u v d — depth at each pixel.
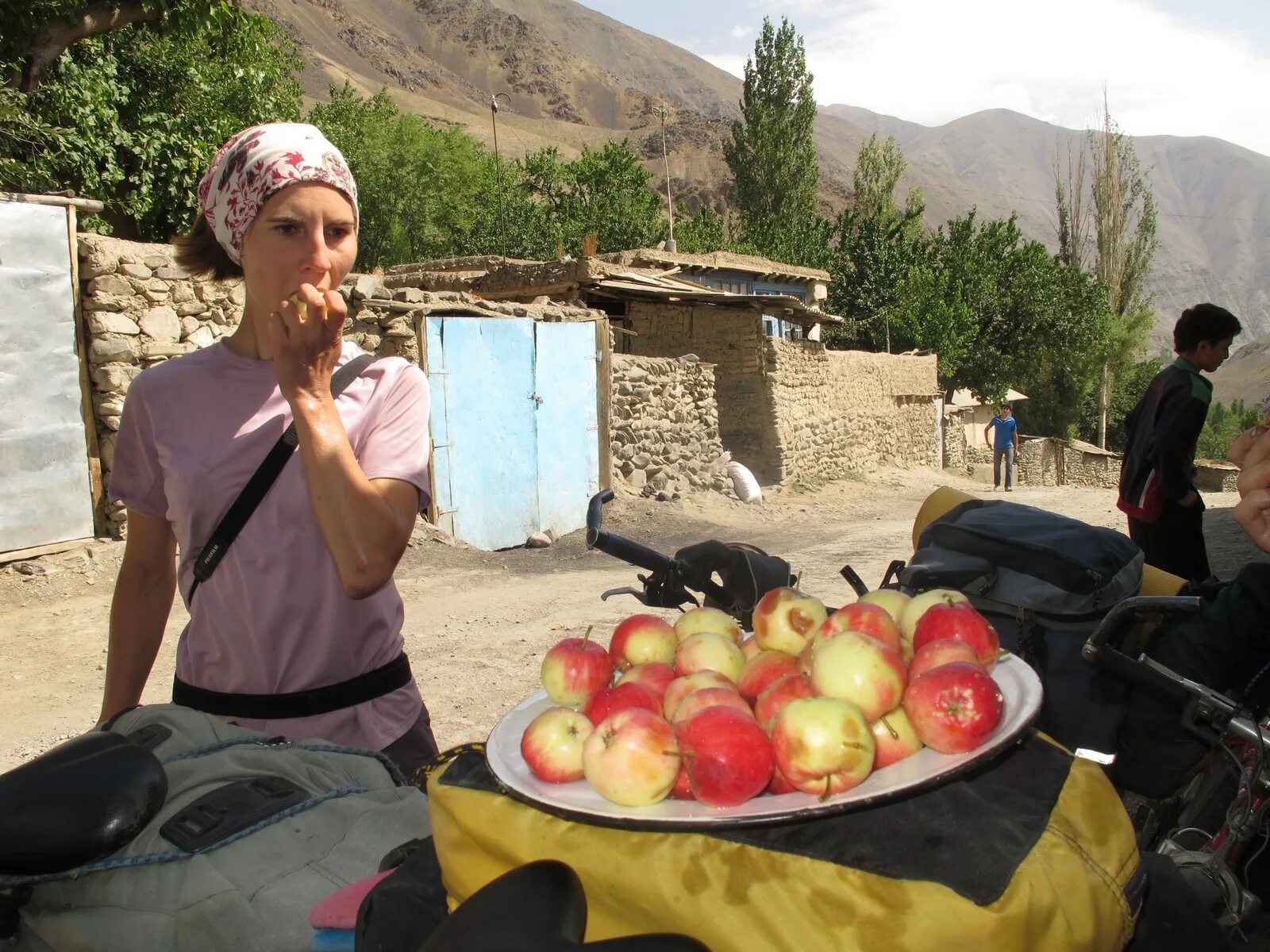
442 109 188.88
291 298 1.79
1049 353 41.44
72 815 1.50
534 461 11.50
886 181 55.47
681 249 37.19
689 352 19.81
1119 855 1.16
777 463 19.25
